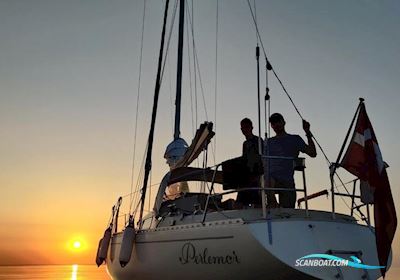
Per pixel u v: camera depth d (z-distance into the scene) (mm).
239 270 5836
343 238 6035
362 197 7051
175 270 7066
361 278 5926
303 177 6371
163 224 8281
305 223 5891
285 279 5652
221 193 6637
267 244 5539
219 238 6145
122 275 9367
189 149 9406
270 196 7125
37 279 137125
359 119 6766
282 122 7605
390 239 5926
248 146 7555
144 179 10266
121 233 9891
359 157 6602
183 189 10266
